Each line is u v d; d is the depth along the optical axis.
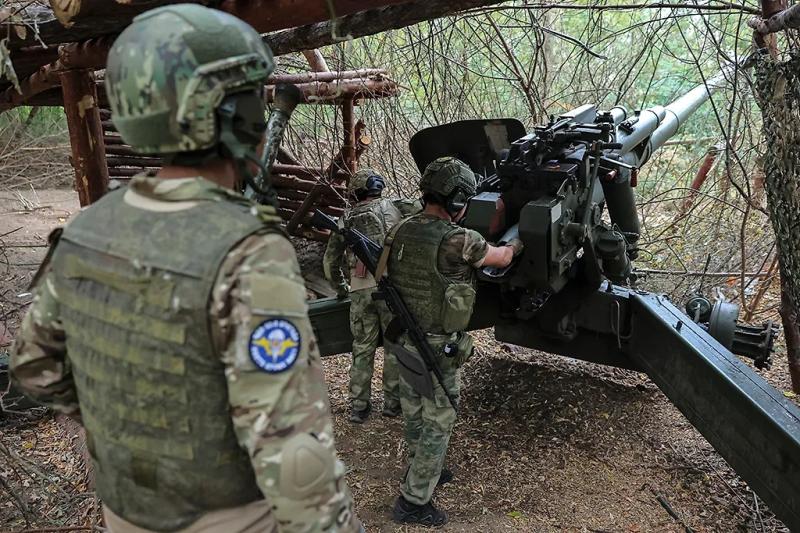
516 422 4.09
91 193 3.11
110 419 1.29
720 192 6.32
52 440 3.90
